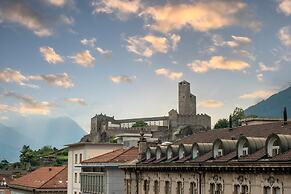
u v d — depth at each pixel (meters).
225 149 51.28
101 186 81.19
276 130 51.75
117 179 79.19
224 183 49.16
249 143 47.16
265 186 43.25
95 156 93.75
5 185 148.50
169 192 59.31
